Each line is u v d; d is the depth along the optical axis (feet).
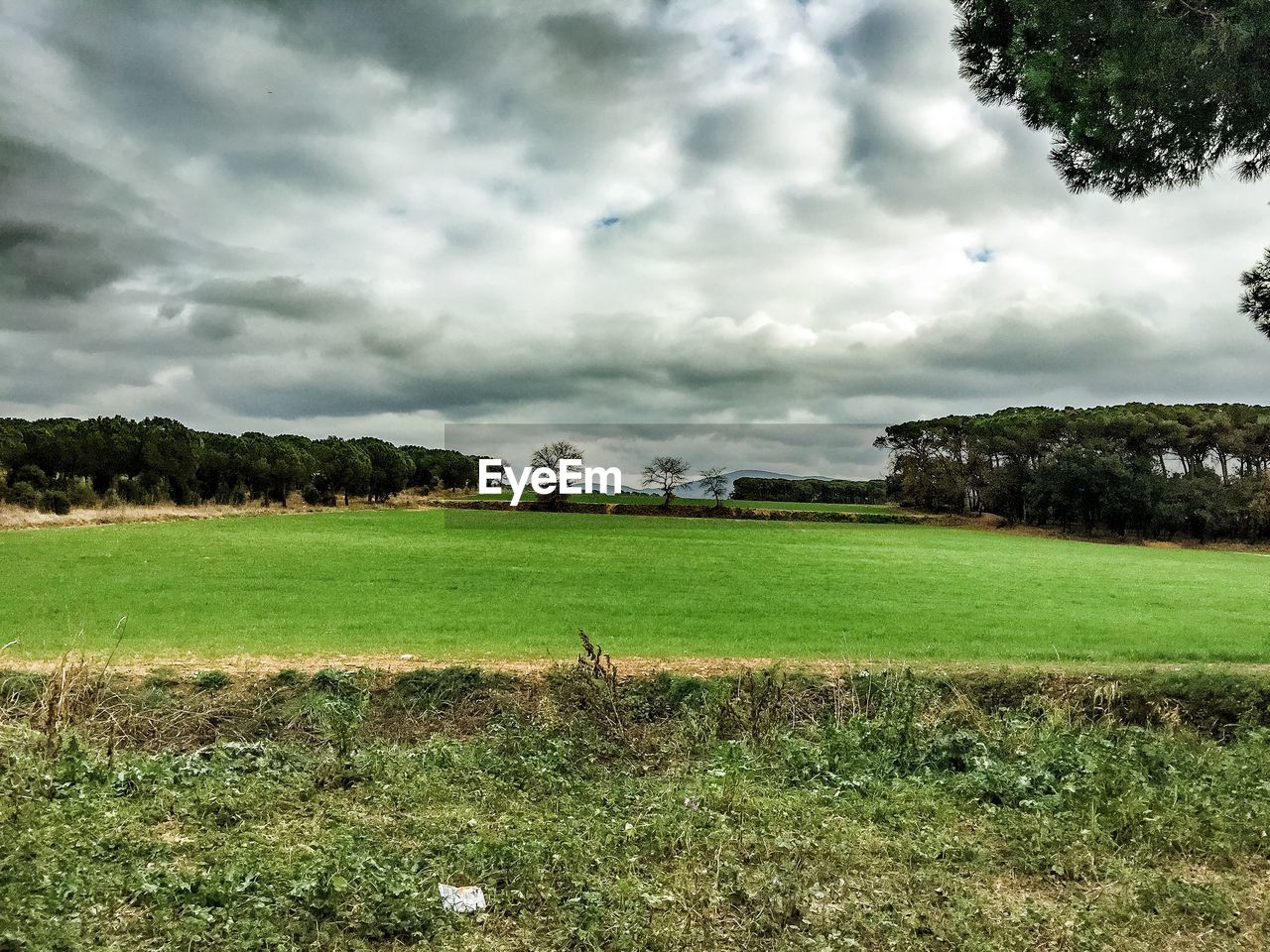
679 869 26.55
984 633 80.18
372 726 47.39
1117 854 29.22
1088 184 46.98
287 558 134.82
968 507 345.72
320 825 29.96
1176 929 24.09
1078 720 49.96
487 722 48.73
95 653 58.13
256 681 50.70
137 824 28.40
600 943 22.15
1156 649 72.18
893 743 42.60
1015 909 24.76
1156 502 273.13
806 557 169.48
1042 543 240.73
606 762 42.39
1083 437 301.02
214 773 34.71
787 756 39.81
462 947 21.81
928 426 339.57
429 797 33.30
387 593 99.45
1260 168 45.11
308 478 315.99
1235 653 70.79
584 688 50.21
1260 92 40.11
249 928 21.27
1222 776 37.32
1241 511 274.16
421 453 440.04
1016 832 30.50
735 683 52.16
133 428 247.09
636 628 78.23
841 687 53.42
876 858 27.99
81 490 210.79
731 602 99.86
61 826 26.40
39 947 18.88
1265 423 281.33
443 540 184.65
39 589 92.02
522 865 26.37
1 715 42.47
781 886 25.00
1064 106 43.14
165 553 133.69
